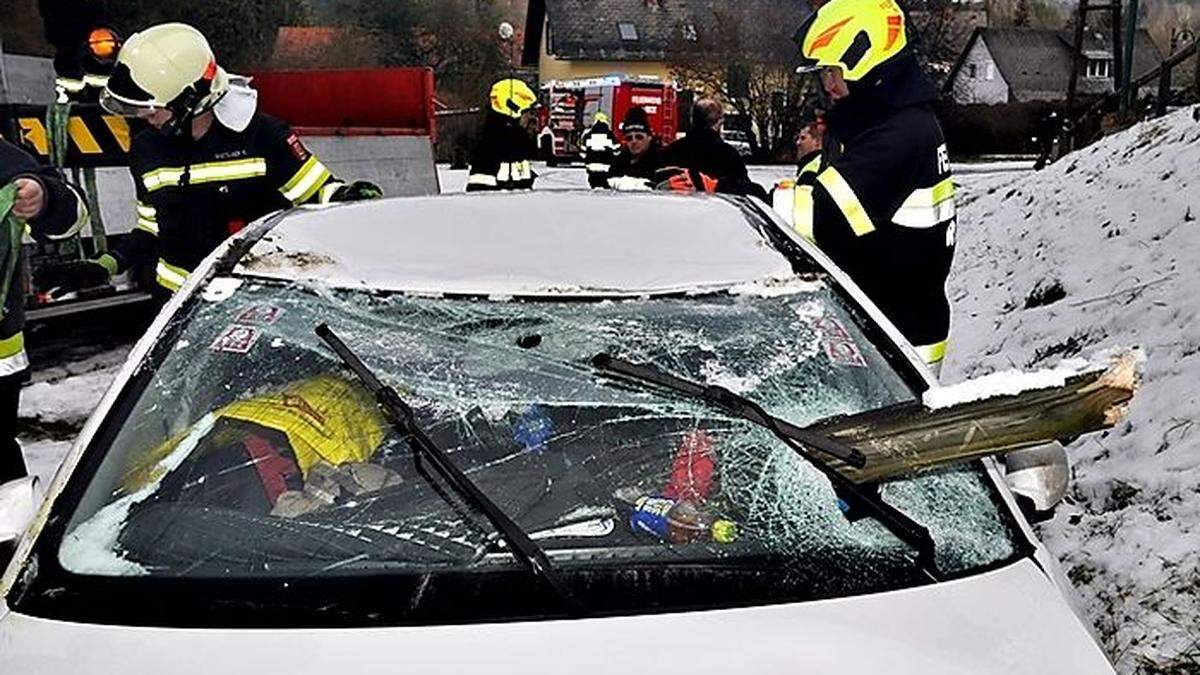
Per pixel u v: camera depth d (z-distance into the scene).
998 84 45.19
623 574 1.90
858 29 3.44
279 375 2.30
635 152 8.05
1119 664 3.60
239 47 18.84
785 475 2.12
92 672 1.70
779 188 3.62
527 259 2.62
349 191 4.54
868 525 2.04
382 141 8.29
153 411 2.22
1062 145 17.23
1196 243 6.91
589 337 2.38
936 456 2.04
